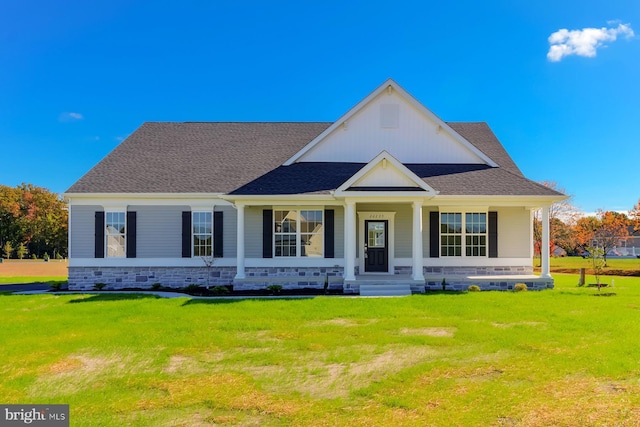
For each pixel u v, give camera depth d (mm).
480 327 9523
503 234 17031
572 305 12172
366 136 18266
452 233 17062
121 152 19344
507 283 15984
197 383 6438
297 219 16797
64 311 11859
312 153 18344
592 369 6777
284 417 5324
